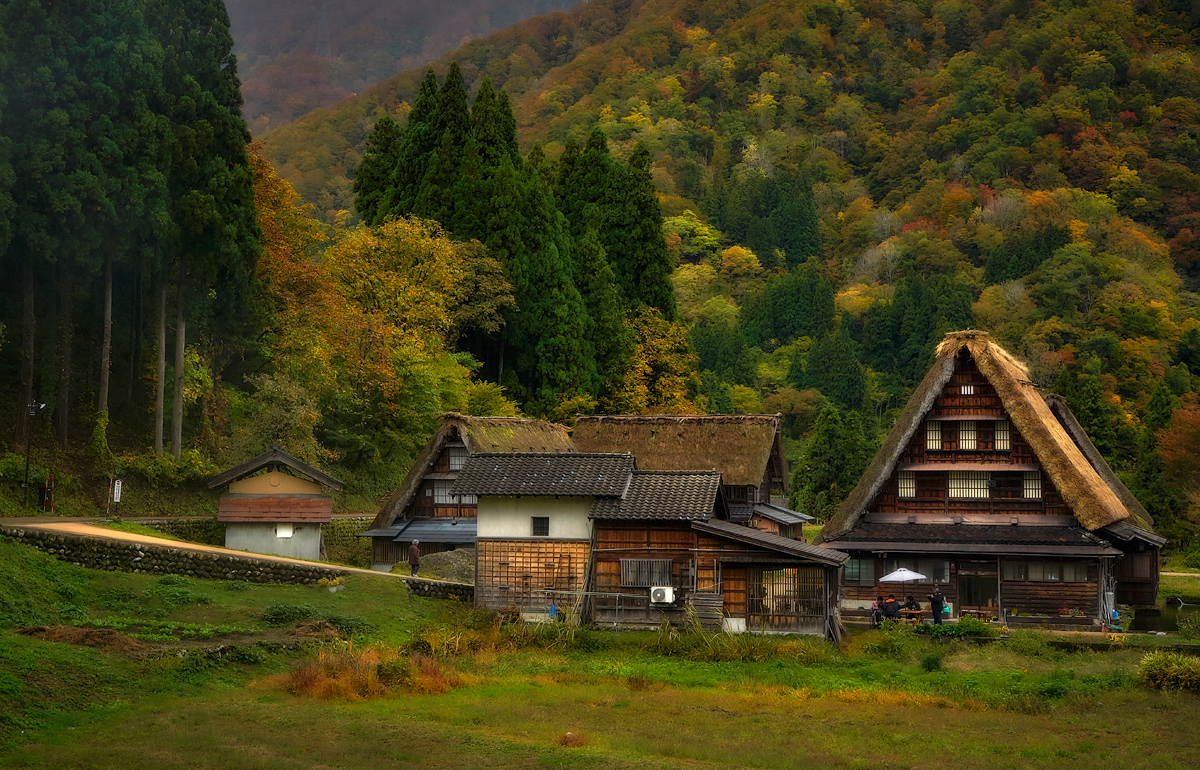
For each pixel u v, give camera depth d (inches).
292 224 1840.6
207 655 831.1
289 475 1316.4
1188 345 4121.6
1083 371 3777.1
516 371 2263.8
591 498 1240.2
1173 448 2514.8
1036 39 7332.7
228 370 1715.1
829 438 2928.2
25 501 1227.9
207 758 603.8
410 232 2010.3
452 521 1508.4
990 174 6176.2
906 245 5674.2
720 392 3809.1
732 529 1213.1
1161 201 5713.6
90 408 1470.2
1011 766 660.7
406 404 1803.6
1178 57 6993.1
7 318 1467.8
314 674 817.5
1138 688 916.0
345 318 1766.7
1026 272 4877.0
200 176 1444.4
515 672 953.5
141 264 1398.9
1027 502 1466.5
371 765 611.5
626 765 630.5
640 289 2613.2
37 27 1242.6
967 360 1507.1
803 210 6117.1
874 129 7514.8
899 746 710.5
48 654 748.0
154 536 1168.8
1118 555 1369.3
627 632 1167.0
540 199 2241.6
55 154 1229.1
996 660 1047.0
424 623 1088.8
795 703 845.2
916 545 1423.5
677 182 6761.8
